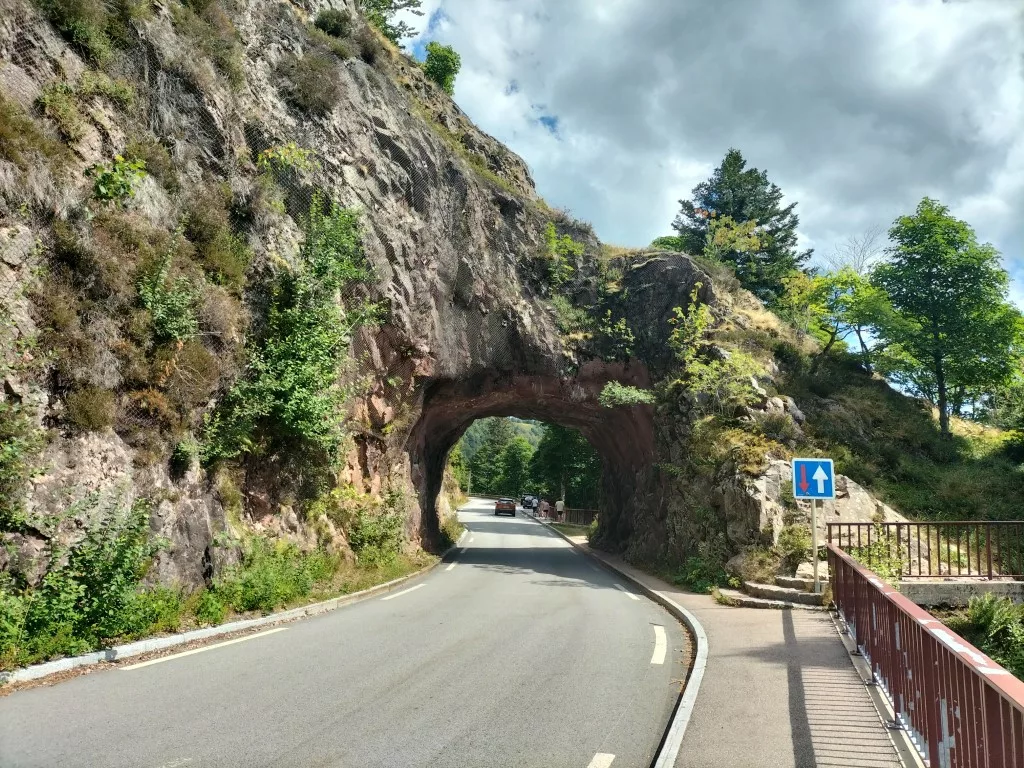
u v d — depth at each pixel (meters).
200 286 11.65
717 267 27.61
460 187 23.14
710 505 16.95
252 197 14.12
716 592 13.27
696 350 22.17
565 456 60.56
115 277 9.78
